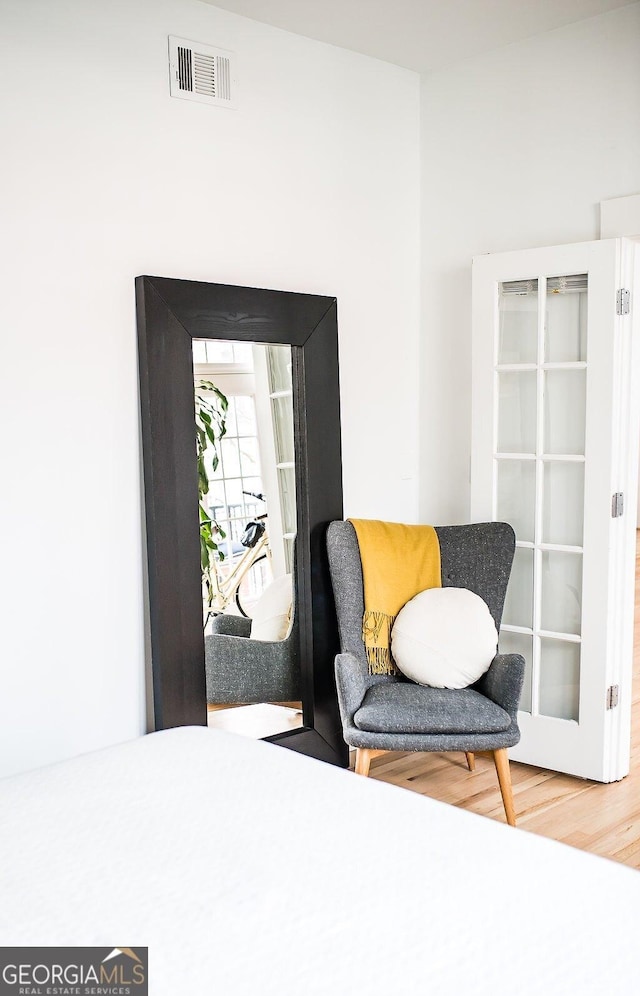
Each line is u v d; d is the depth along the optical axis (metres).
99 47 2.89
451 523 4.01
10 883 1.47
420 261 4.02
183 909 1.38
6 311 2.71
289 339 3.37
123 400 2.99
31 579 2.80
